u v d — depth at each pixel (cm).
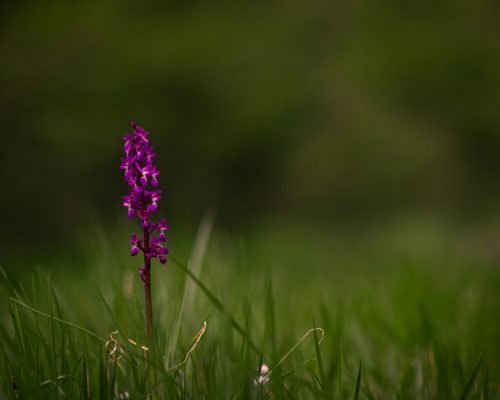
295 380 278
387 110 2838
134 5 2523
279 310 421
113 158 2075
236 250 537
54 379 256
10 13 2325
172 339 278
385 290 524
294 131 2622
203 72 2430
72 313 326
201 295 390
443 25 2967
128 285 373
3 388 263
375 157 2642
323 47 2917
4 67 2112
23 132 2000
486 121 2812
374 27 2961
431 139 2800
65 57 2222
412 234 1952
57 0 2350
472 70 2844
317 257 966
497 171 2764
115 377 275
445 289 507
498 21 2994
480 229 1783
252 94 2552
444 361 316
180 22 2567
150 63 2311
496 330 398
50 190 1923
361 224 2425
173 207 2145
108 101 2175
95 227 413
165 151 2366
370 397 280
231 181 2502
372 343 377
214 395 267
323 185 2578
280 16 2884
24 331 277
